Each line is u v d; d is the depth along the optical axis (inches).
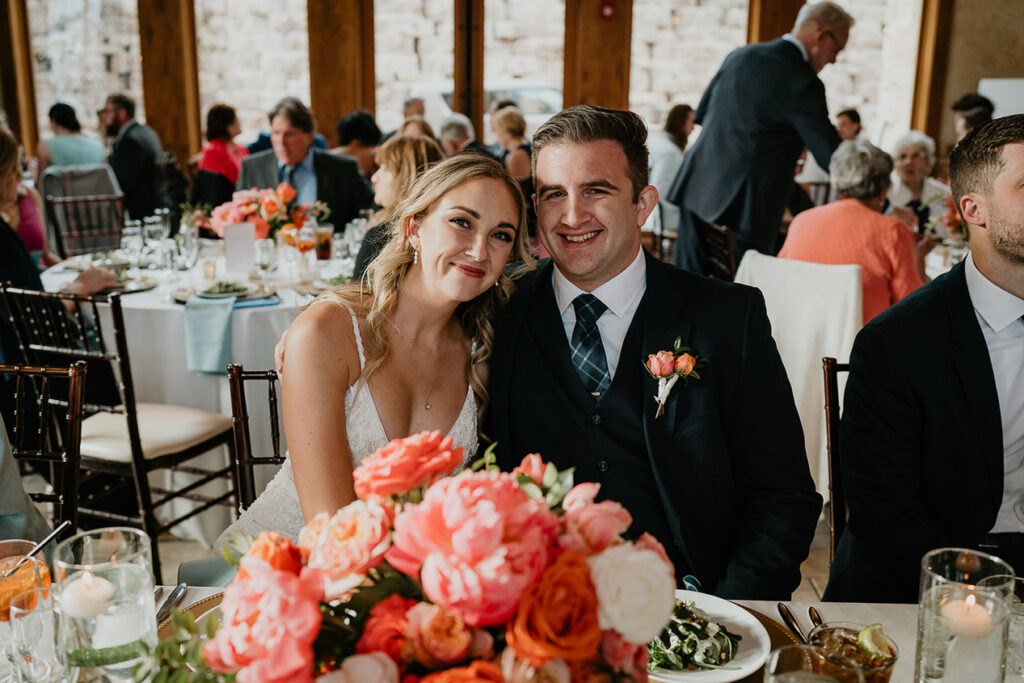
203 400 127.3
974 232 67.2
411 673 29.3
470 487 29.3
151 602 38.9
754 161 175.8
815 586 116.9
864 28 271.9
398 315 66.0
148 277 144.2
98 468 111.6
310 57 272.5
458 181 59.0
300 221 154.4
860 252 130.1
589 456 65.4
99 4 268.2
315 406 62.9
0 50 267.7
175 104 272.7
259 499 72.0
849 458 71.5
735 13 273.9
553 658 27.7
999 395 68.7
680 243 191.3
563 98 279.9
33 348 113.3
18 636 42.4
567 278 66.8
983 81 265.6
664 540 65.2
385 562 31.3
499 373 67.2
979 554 43.8
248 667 27.9
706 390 63.7
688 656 46.3
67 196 220.4
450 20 273.9
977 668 39.7
